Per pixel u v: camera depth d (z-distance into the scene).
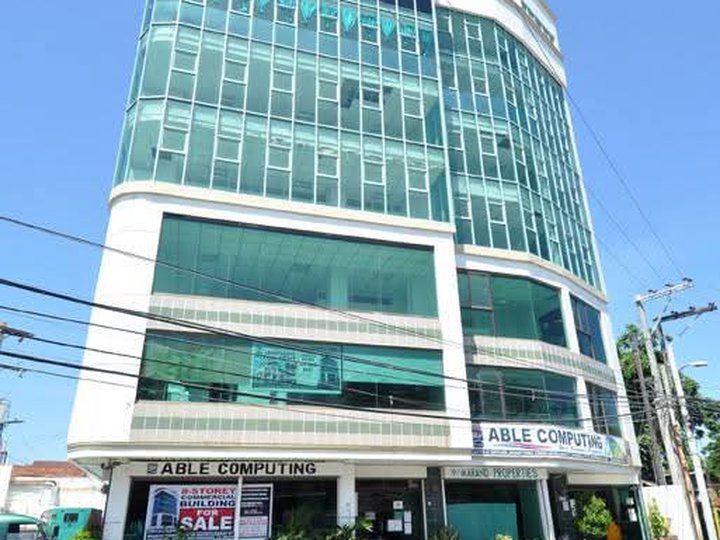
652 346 26.70
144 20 22.30
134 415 15.98
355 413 18.33
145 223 18.12
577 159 32.53
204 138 20.14
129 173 18.88
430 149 23.86
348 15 25.09
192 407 16.64
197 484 17.03
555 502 22.31
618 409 26.20
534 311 23.83
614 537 22.83
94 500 36.62
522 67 30.75
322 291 19.66
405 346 19.94
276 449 16.98
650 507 26.27
